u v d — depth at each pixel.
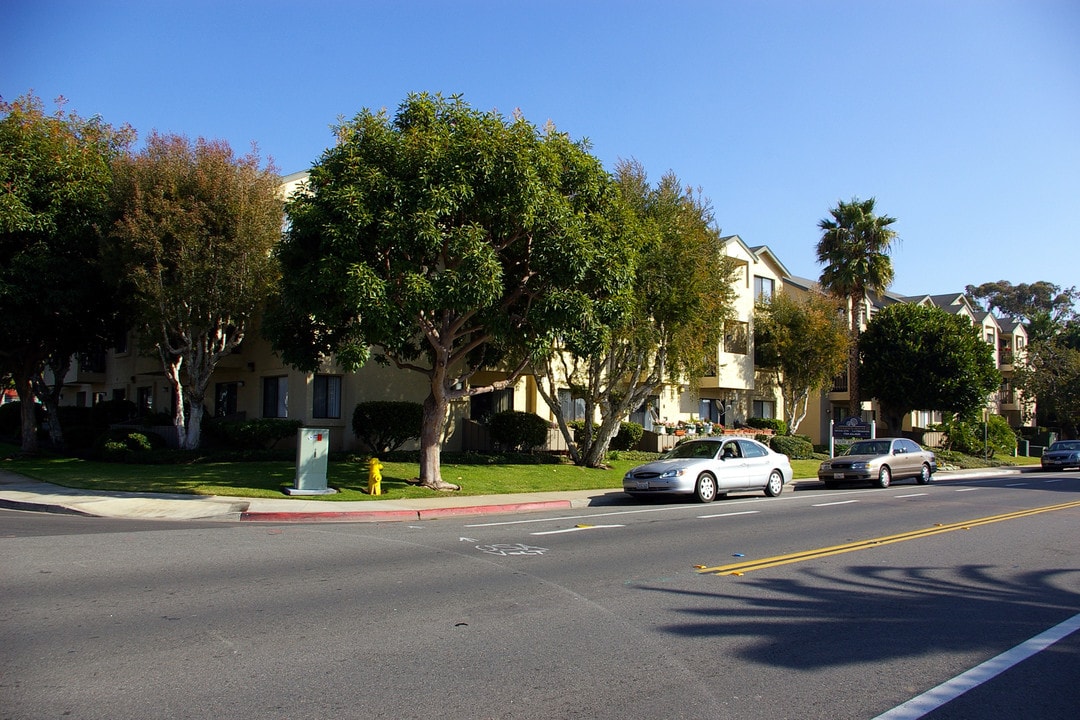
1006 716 4.84
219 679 5.16
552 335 15.68
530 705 4.81
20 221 19.73
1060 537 12.19
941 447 40.50
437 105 16.30
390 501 15.80
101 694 4.85
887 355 36.88
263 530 12.03
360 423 22.81
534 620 6.77
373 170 14.76
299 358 17.70
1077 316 68.38
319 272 14.63
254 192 20.17
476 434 25.52
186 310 20.50
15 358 23.16
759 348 33.59
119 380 33.47
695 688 5.18
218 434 23.73
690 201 22.89
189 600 7.24
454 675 5.33
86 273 21.20
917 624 6.91
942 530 12.82
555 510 16.25
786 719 4.70
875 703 5.00
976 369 36.34
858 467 22.77
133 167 20.06
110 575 8.23
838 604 7.57
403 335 15.43
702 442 19.05
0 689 4.90
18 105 21.12
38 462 21.48
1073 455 34.53
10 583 7.77
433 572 8.80
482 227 15.36
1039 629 6.81
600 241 16.12
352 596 7.55
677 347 22.23
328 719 4.52
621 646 6.06
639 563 9.52
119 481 17.16
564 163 16.73
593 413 25.23
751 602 7.57
